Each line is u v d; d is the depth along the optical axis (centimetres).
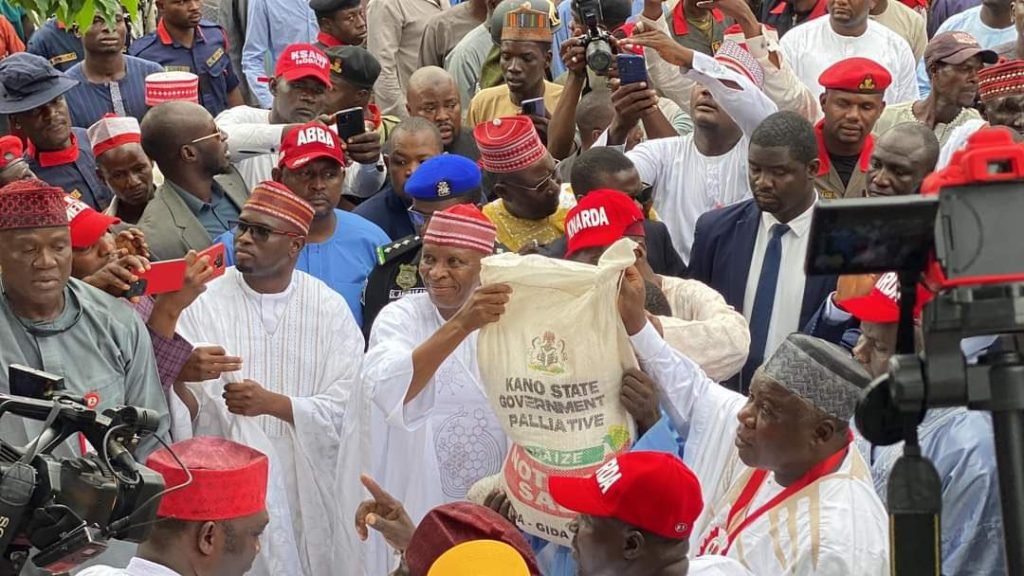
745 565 376
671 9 820
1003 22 855
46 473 304
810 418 370
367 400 468
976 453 404
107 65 824
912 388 187
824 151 630
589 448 428
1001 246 179
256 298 535
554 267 426
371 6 936
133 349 475
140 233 503
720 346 484
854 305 431
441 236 483
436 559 312
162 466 350
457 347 480
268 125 671
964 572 405
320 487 526
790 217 567
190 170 617
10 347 451
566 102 681
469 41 850
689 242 655
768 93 691
